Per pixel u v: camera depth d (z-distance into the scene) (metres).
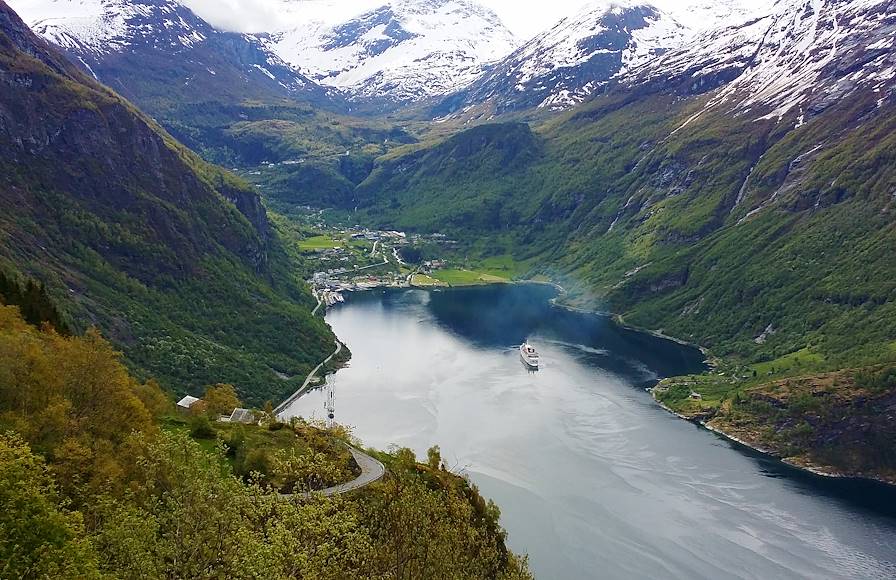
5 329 98.44
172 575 47.78
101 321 198.75
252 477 59.00
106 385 85.44
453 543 60.06
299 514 53.72
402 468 86.00
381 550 56.12
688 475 166.50
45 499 51.09
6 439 55.69
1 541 45.69
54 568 45.28
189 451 57.62
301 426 123.50
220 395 158.88
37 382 79.81
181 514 49.72
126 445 76.25
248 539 48.28
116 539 49.44
